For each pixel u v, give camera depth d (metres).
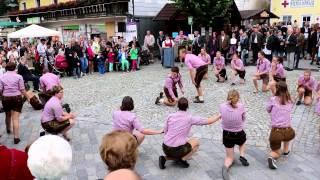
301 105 10.27
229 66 18.12
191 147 6.08
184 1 20.02
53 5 27.50
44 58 16.06
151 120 9.18
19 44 24.38
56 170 2.45
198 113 9.77
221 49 18.80
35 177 2.54
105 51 18.16
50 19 28.34
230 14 21.55
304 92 10.23
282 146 6.76
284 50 17.09
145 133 6.17
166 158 6.15
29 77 13.67
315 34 17.41
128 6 21.69
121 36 20.94
